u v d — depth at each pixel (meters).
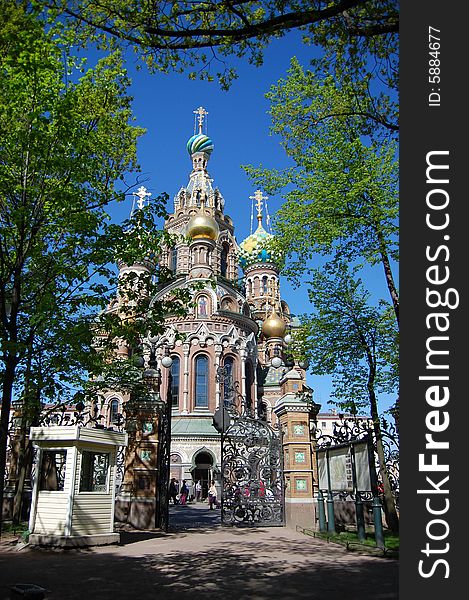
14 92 11.91
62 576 10.27
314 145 18.64
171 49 10.36
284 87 18.39
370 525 18.44
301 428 19.70
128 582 9.70
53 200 12.17
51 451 15.75
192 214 64.56
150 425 18.62
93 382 18.19
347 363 18.41
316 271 19.31
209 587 9.27
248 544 14.79
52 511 14.04
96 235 12.36
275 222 19.03
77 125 13.02
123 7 9.65
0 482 9.88
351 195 16.77
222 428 21.50
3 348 10.22
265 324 62.47
